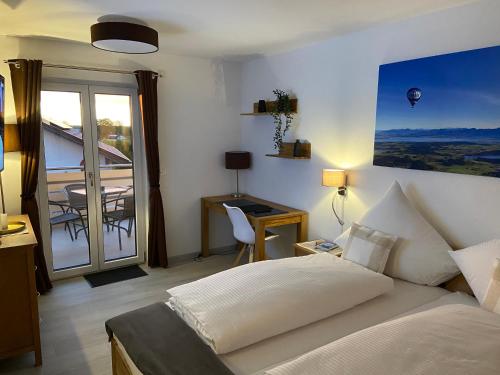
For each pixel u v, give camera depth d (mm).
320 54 3479
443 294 2348
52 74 3480
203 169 4527
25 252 2332
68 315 3104
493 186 2318
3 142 2938
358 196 3217
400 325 1602
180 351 1628
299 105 3787
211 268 4211
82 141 3773
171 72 4121
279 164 4148
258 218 3510
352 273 2234
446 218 2588
